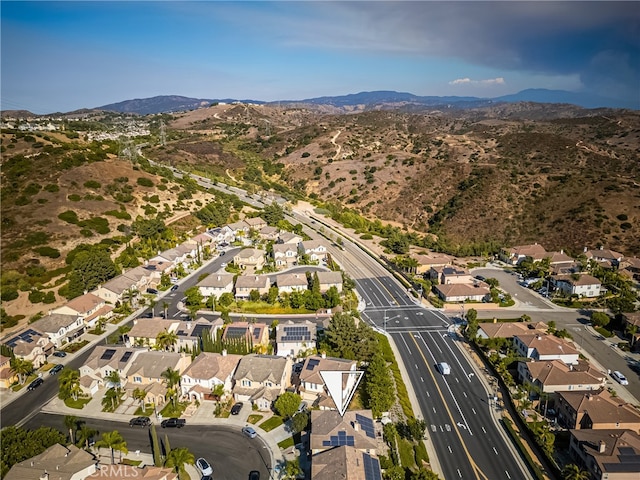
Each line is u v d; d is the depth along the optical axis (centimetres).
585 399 9025
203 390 9506
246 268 17600
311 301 14012
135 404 9388
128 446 8106
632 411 8831
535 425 8581
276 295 14512
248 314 13788
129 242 17988
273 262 18075
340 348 10706
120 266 15925
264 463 7688
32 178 19188
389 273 18238
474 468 7881
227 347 10862
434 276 17588
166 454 7569
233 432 8494
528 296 16162
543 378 10069
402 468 7469
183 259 17788
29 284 14050
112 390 9425
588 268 17888
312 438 7519
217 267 17900
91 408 9294
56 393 9856
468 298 15438
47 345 11462
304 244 18900
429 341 12594
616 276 16788
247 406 9294
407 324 13688
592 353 12094
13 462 7206
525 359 11019
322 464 6888
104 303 13838
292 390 9781
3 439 7519
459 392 10169
